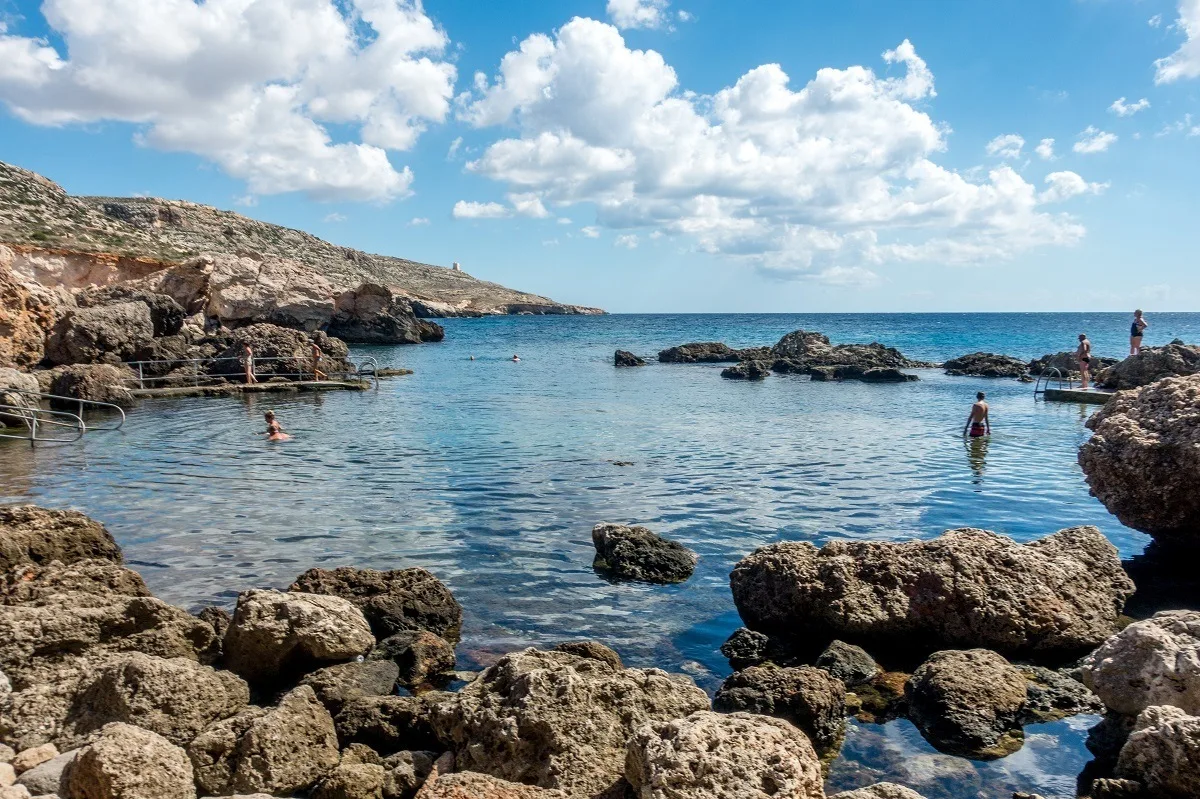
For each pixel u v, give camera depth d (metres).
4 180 71.88
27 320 32.22
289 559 10.91
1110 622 8.53
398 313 77.19
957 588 8.22
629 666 7.85
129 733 5.09
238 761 5.61
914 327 113.31
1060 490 15.37
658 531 12.46
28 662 6.71
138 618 7.33
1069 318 170.50
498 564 10.84
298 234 146.88
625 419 25.58
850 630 8.14
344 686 7.00
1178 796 5.09
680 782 4.38
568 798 4.78
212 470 17.05
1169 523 10.71
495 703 5.82
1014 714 6.68
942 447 20.33
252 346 40.28
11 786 4.70
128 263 54.81
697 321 160.50
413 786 5.49
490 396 32.59
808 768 4.61
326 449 19.72
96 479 16.09
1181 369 31.44
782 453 19.30
